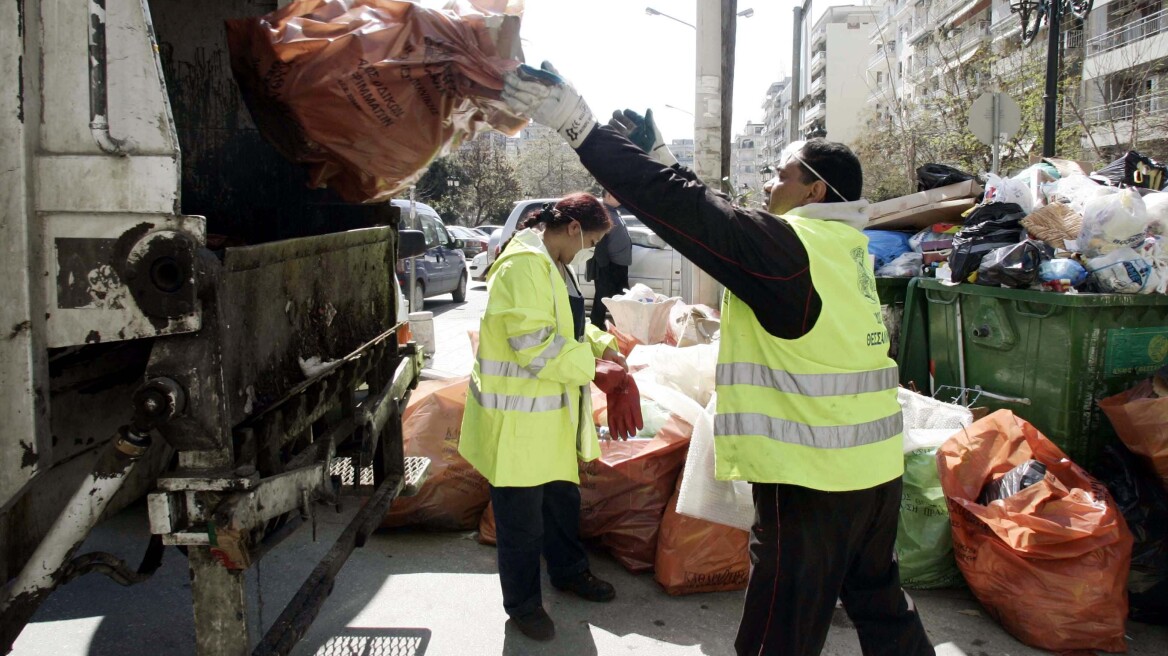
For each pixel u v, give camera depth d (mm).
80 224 1640
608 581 3506
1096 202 3658
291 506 2037
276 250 2158
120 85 1621
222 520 1729
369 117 2160
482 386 2891
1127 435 3264
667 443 3598
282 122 2332
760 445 2086
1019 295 3770
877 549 2275
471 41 2100
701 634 3092
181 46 2951
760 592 2127
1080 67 23203
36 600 1742
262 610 3146
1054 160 4836
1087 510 3020
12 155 1595
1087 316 3537
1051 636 2934
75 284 1650
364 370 3033
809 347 2051
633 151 2025
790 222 2111
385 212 3336
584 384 3002
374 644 2979
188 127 2963
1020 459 3354
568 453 2971
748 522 3145
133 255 1637
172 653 2922
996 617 3135
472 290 20062
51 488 2031
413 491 3389
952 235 4871
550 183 65000
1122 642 2943
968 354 4219
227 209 3076
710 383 3764
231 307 1869
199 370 1712
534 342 2723
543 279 2846
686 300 8195
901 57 49406
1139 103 23281
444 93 2137
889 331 4918
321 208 3383
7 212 1598
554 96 2021
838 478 2053
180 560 3646
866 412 2113
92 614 3166
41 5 1605
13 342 1609
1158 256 3617
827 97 70312
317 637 3023
